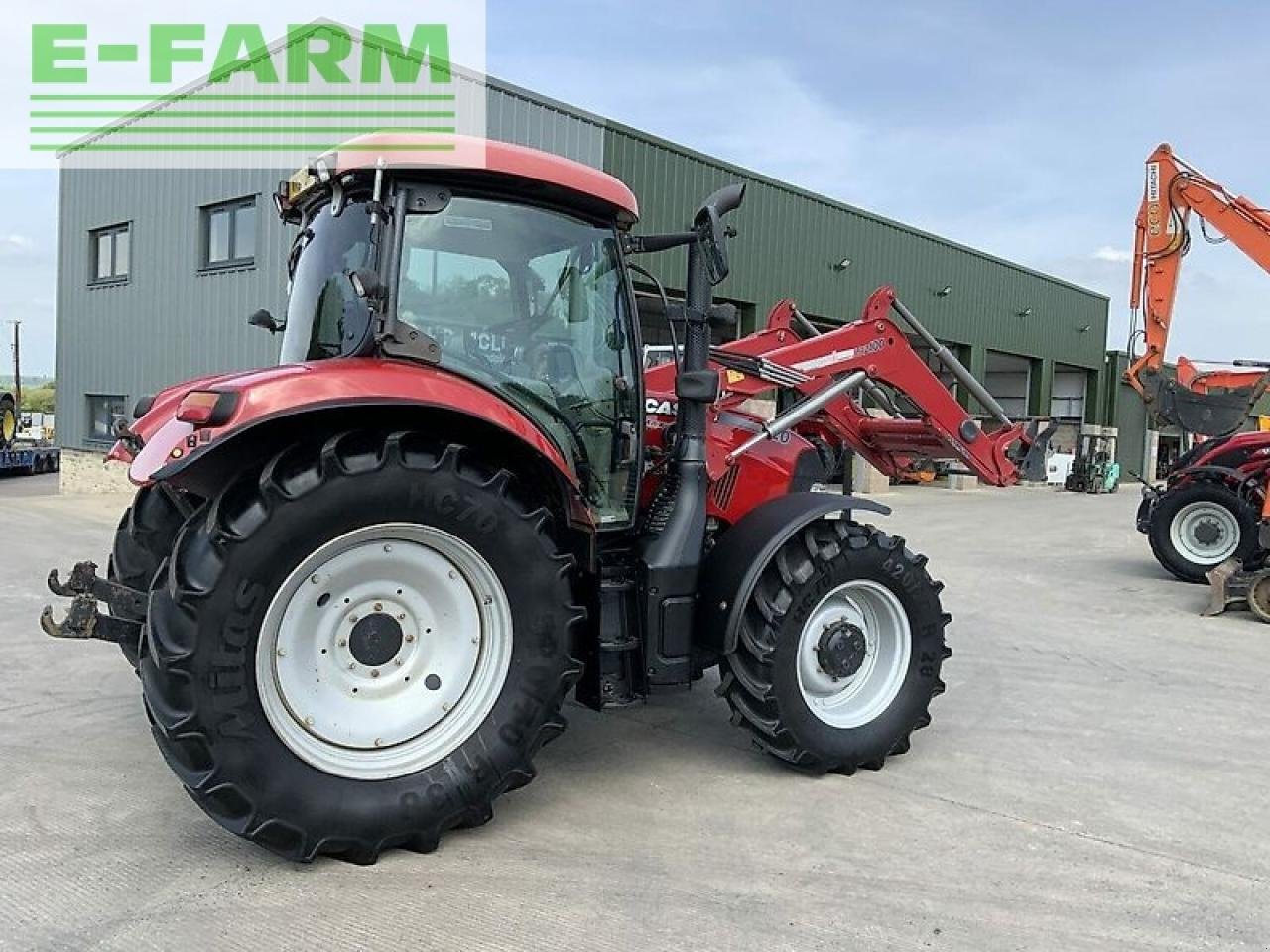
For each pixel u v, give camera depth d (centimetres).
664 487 388
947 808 363
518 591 317
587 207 357
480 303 338
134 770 380
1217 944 272
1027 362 2852
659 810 352
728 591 367
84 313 1719
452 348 333
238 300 1434
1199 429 1011
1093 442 2723
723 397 450
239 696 278
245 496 284
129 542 410
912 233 2175
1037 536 1352
